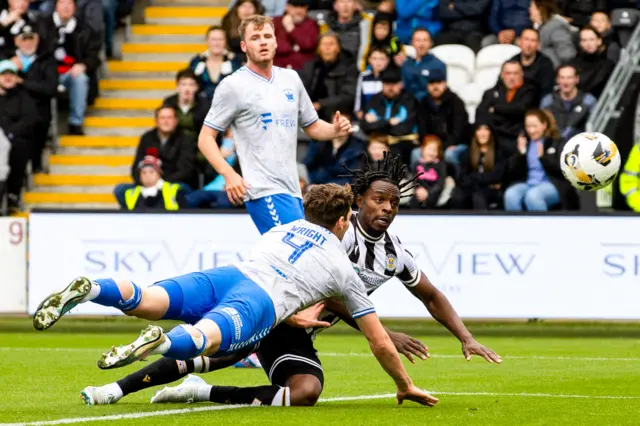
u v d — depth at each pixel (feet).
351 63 111.65
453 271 95.30
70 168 124.67
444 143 107.86
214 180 107.65
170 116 106.42
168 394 48.91
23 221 99.30
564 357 77.82
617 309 94.89
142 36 139.13
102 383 58.75
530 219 95.04
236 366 69.15
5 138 112.88
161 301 44.98
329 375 64.85
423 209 98.32
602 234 94.73
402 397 48.01
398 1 124.47
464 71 119.96
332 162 106.11
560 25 118.01
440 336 96.84
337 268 46.68
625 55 111.45
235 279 46.68
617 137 107.86
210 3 142.72
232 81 58.59
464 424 42.68
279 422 42.24
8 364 69.56
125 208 102.94
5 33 122.11
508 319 103.04
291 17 117.50
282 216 58.90
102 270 96.99
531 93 107.76
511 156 103.35
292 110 59.41
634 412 47.19
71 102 125.18
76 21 125.08
